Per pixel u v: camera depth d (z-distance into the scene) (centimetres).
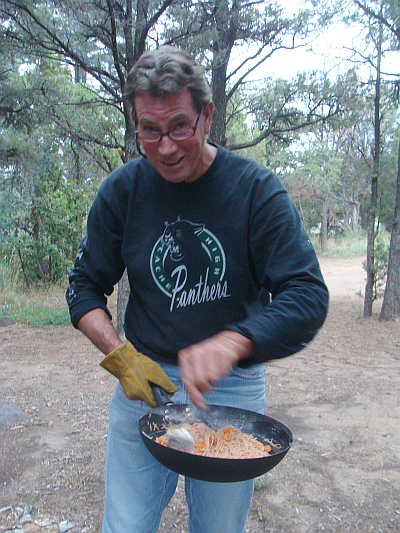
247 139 1684
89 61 762
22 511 295
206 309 167
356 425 421
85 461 359
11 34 688
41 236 1186
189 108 147
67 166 1349
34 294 1139
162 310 172
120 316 694
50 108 871
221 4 639
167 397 161
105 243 183
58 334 799
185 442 150
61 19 665
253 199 160
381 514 292
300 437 397
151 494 182
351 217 3147
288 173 2742
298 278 146
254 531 277
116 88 730
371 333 791
